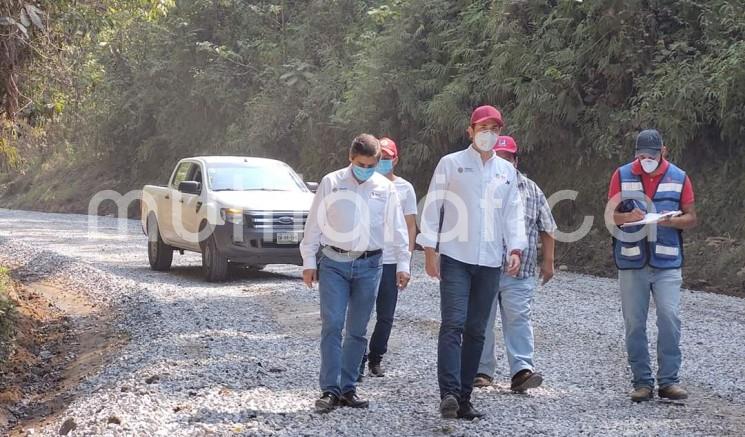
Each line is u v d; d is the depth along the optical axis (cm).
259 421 658
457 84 2203
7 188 5019
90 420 684
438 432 631
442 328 662
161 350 930
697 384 800
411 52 2442
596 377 825
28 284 1578
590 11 1936
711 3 1858
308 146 2944
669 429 645
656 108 1795
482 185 665
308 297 1316
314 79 2825
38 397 912
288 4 3341
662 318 740
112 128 4091
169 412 685
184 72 3603
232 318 1123
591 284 1503
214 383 780
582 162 2041
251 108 3131
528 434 625
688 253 1634
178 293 1362
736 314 1195
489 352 795
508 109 2133
